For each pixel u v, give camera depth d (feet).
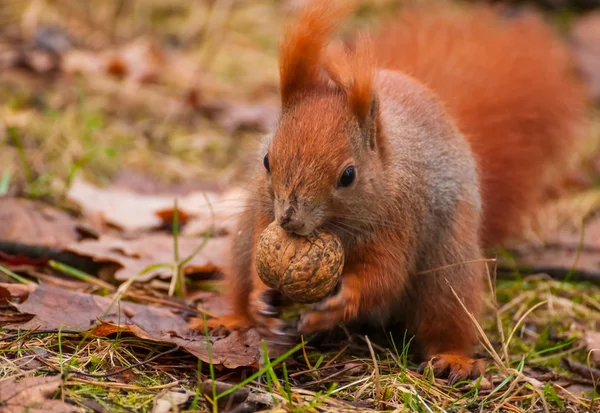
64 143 41.52
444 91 33.22
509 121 34.65
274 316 25.40
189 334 26.61
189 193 40.29
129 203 37.52
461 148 28.91
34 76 47.26
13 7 53.31
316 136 23.52
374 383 24.45
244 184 30.09
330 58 25.57
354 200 24.21
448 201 27.78
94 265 31.55
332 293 25.32
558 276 34.47
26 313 25.64
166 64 51.34
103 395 21.89
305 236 23.79
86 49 51.47
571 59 45.19
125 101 46.73
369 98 24.34
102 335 24.66
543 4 61.82
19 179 37.55
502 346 27.43
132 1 56.03
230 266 28.32
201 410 21.67
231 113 46.91
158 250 33.45
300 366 25.79
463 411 23.34
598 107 50.96
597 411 24.88
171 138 44.52
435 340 28.02
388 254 25.70
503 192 34.14
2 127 41.55
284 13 57.47
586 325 31.12
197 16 56.49
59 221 33.83
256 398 22.47
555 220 40.34
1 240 31.86
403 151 26.37
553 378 26.99
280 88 25.71
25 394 20.85
